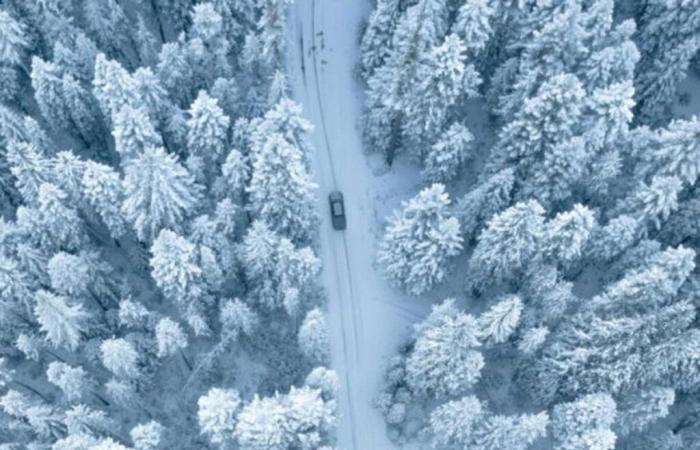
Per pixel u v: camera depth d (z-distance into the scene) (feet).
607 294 172.45
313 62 237.66
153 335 181.68
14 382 187.42
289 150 170.60
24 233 176.45
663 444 176.14
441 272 189.98
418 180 222.28
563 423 167.84
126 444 174.60
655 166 187.01
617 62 193.67
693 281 176.45
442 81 186.29
